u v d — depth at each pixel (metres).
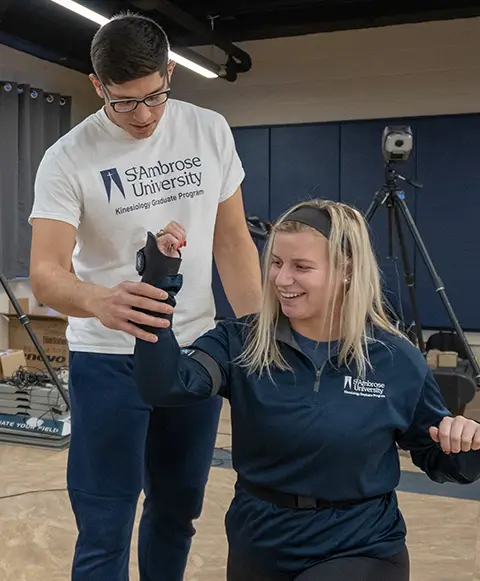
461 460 1.29
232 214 1.83
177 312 1.71
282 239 1.32
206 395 1.32
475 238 5.70
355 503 1.32
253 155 6.30
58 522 2.95
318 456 1.29
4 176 5.17
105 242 1.65
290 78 6.18
